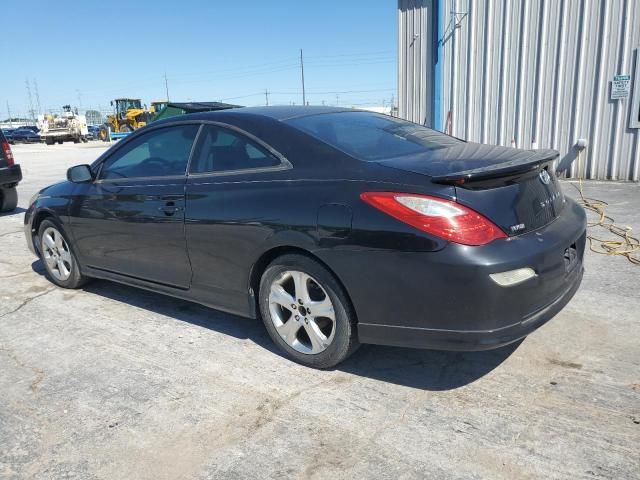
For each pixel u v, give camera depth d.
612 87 8.51
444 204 2.58
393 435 2.59
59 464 2.50
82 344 3.77
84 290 4.92
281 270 3.19
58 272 4.95
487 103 9.68
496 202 2.65
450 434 2.57
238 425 2.73
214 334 3.84
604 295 4.13
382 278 2.74
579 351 3.29
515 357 3.27
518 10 9.04
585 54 8.62
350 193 2.84
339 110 3.91
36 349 3.71
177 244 3.68
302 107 3.89
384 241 2.70
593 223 6.23
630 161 8.62
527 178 2.88
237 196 3.30
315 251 2.94
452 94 10.02
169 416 2.83
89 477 2.40
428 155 3.09
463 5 9.55
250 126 3.45
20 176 9.09
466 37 9.66
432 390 2.97
